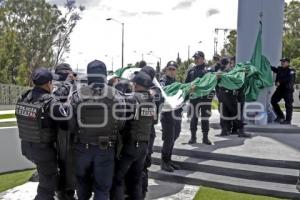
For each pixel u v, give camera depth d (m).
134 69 6.42
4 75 36.72
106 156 4.55
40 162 4.79
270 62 10.96
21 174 7.97
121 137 4.88
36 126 4.66
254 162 7.22
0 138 8.05
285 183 6.61
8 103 30.66
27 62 44.03
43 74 4.77
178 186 6.85
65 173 4.91
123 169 4.97
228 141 8.75
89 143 4.51
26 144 4.79
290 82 10.82
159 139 8.96
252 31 10.90
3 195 6.45
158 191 6.54
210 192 6.49
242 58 11.03
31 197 6.34
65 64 5.55
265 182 6.68
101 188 4.64
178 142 8.62
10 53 38.75
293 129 10.03
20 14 46.56
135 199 5.28
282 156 7.30
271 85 10.59
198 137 9.23
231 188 6.59
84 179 4.73
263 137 9.32
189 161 7.47
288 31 43.88
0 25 39.72
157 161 7.72
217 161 7.48
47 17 47.69
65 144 4.75
